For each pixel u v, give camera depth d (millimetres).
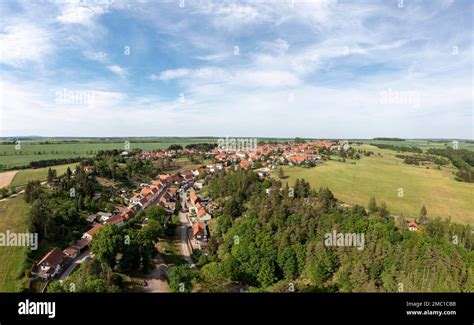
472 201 99000
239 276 57938
